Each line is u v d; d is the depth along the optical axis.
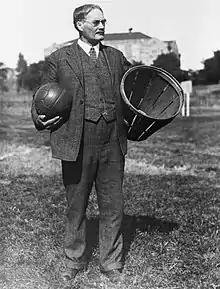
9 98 32.62
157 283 5.08
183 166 13.28
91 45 4.87
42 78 5.17
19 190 9.53
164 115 5.06
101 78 4.83
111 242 5.16
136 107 5.16
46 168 12.39
